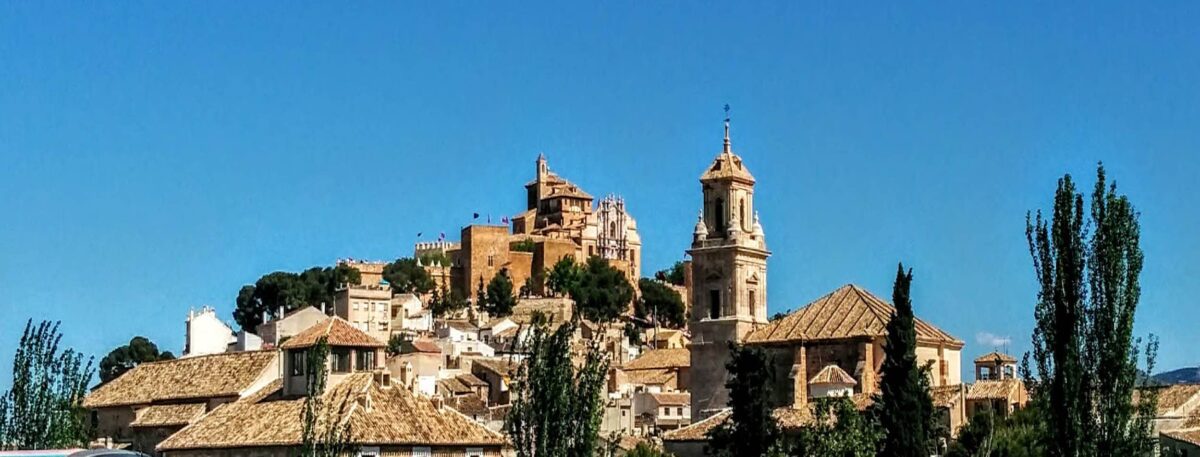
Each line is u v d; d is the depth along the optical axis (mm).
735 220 192875
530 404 123188
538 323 128000
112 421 179500
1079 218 105688
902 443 135125
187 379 176375
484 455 147625
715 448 145625
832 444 137000
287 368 154875
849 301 183250
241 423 150375
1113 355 103750
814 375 178625
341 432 123188
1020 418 152750
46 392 138500
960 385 171125
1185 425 149750
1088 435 103812
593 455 125312
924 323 180625
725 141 197375
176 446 151000
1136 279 104625
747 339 183625
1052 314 105500
